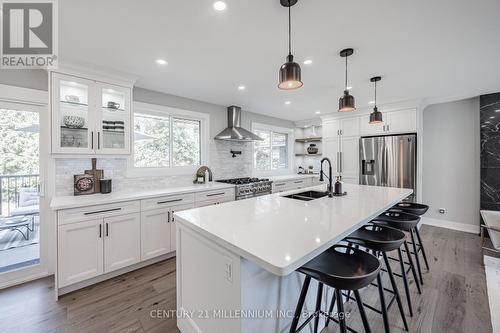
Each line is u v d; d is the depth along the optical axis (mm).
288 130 5785
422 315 1788
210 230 1270
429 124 4199
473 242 3338
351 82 2932
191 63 2352
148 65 2393
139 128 3250
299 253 968
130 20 1630
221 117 4164
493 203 3477
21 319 1757
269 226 1343
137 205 2504
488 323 1701
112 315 1806
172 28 1732
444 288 2156
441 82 2945
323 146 5043
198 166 3834
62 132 2320
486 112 3506
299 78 1533
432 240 3428
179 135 3689
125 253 2414
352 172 4539
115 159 2895
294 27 1724
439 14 1562
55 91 2221
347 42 1946
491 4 1448
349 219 1493
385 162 4004
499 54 2154
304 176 5332
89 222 2178
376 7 1490
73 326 1685
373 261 1227
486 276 2365
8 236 2287
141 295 2070
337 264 1287
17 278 2275
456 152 3941
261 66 2436
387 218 2117
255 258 943
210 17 1600
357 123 4488
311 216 1572
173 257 2879
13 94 2229
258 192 3982
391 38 1879
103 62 2305
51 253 2459
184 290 1588
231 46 2010
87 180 2627
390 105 4008
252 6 1482
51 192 2443
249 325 1127
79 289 2154
